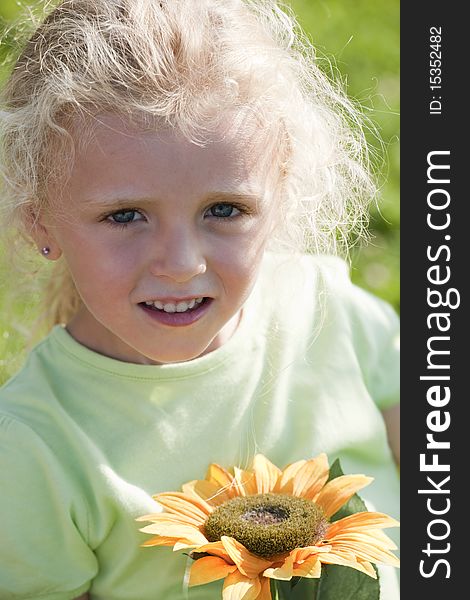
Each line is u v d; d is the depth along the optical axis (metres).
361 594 2.22
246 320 2.51
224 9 2.28
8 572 2.25
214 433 2.39
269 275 2.64
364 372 2.79
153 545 2.15
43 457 2.26
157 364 2.38
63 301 2.77
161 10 2.18
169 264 2.06
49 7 2.55
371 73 5.18
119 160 2.04
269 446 2.46
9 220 2.39
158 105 2.04
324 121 2.51
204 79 2.11
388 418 2.89
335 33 5.41
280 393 2.52
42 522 2.25
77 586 2.28
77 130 2.09
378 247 4.50
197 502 2.20
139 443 2.33
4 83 2.39
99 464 2.28
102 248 2.11
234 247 2.14
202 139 2.04
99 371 2.37
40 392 2.36
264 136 2.15
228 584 1.98
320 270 2.77
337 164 2.63
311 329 2.66
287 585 2.23
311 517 2.11
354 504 2.30
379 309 2.90
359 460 2.64
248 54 2.19
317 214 2.61
